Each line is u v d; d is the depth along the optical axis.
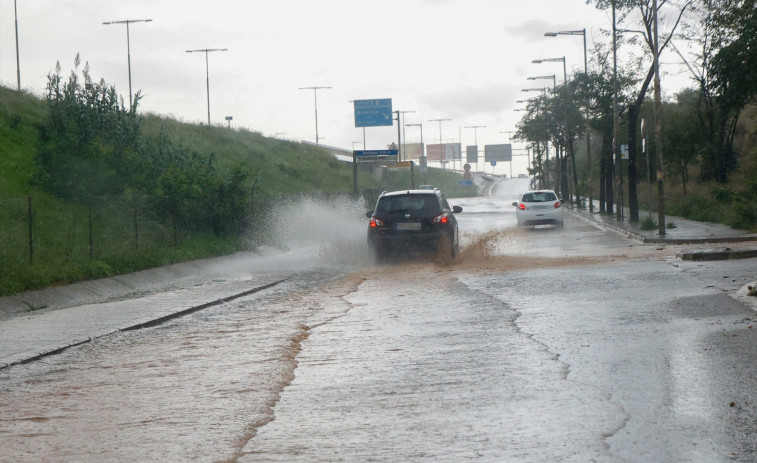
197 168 28.36
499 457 5.10
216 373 8.23
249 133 81.25
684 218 36.19
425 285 15.27
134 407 6.92
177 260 21.36
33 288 15.51
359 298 13.84
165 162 29.91
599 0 33.41
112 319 12.21
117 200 26.34
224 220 27.47
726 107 28.09
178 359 9.14
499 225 39.19
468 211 57.66
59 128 28.61
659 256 19.48
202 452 5.50
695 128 51.75
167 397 7.25
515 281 15.27
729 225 28.48
